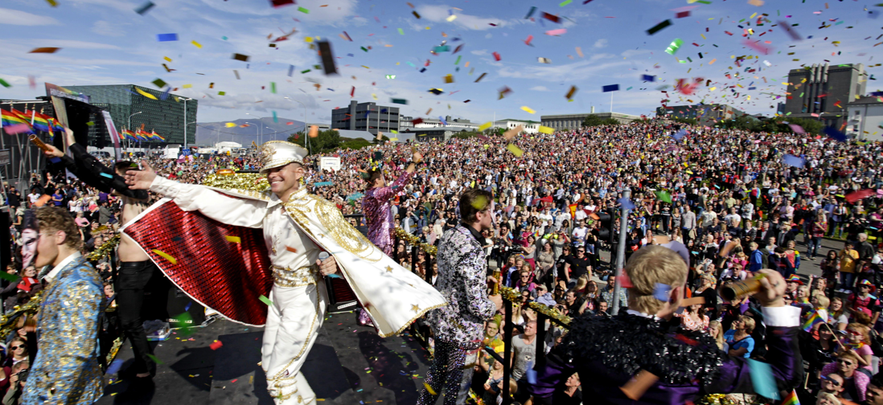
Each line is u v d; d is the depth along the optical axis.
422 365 3.15
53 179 15.36
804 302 5.53
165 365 3.03
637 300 1.37
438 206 15.17
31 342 2.44
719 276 8.17
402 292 2.21
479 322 2.33
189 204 2.39
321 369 3.00
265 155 2.25
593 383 1.36
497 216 12.58
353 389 2.83
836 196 13.93
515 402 2.79
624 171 22.50
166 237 2.46
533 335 3.52
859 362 3.89
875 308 6.07
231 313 2.66
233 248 2.64
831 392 3.79
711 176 20.02
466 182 21.17
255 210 2.47
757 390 1.22
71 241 2.06
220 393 2.68
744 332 4.44
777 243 11.53
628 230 11.37
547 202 14.91
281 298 2.38
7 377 2.71
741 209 13.48
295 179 2.30
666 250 1.37
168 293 3.54
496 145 34.06
